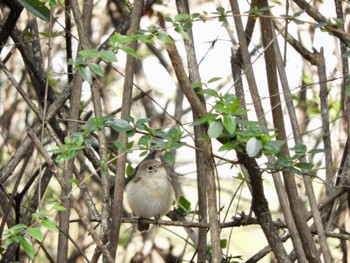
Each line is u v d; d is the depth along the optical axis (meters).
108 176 8.53
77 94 8.85
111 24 15.41
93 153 10.26
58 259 8.16
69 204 8.16
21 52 10.87
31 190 13.23
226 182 16.73
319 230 8.85
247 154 7.55
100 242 7.43
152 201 12.78
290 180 8.77
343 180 10.30
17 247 11.02
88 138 8.26
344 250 11.46
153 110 15.07
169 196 12.91
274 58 8.98
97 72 7.69
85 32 8.97
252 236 17.62
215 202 7.89
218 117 7.38
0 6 11.34
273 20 10.30
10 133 14.49
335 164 12.05
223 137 7.61
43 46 14.12
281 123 8.86
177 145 7.81
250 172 7.95
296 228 8.67
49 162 7.61
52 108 9.55
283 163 7.98
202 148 8.18
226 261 10.27
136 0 8.57
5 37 10.17
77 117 8.83
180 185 15.88
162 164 12.92
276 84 9.00
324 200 10.02
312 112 13.66
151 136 8.02
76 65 7.78
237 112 7.33
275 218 14.95
